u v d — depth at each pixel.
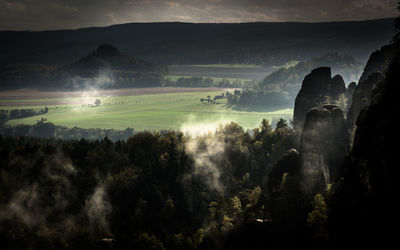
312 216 69.44
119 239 117.75
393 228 55.44
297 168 90.06
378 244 56.59
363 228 59.72
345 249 61.12
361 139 71.12
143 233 112.50
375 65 101.50
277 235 80.56
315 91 123.31
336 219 66.19
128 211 131.38
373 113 69.81
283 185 87.81
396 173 57.84
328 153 86.56
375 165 63.25
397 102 63.56
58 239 122.81
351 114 95.00
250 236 85.56
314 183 83.62
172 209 130.62
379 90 75.38
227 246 88.19
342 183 72.12
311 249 67.38
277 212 84.88
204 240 96.25
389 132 61.22
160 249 109.38
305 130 88.69
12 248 120.25
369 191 62.25
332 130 88.94
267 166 131.88
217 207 122.62
